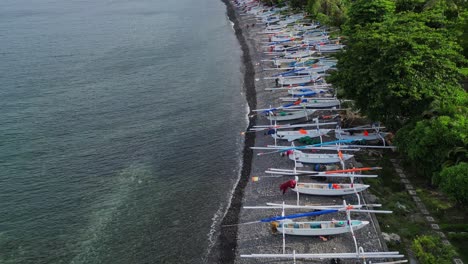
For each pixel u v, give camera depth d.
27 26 128.38
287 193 46.56
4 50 102.50
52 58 96.25
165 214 45.97
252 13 131.75
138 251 41.03
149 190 50.00
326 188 44.84
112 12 148.75
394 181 46.06
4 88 78.81
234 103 71.81
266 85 76.19
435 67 48.31
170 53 98.69
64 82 81.75
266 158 54.16
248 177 50.97
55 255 40.84
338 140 53.03
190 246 41.31
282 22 112.12
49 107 71.12
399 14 65.25
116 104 72.12
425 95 45.78
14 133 62.59
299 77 75.88
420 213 41.00
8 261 40.16
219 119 66.44
